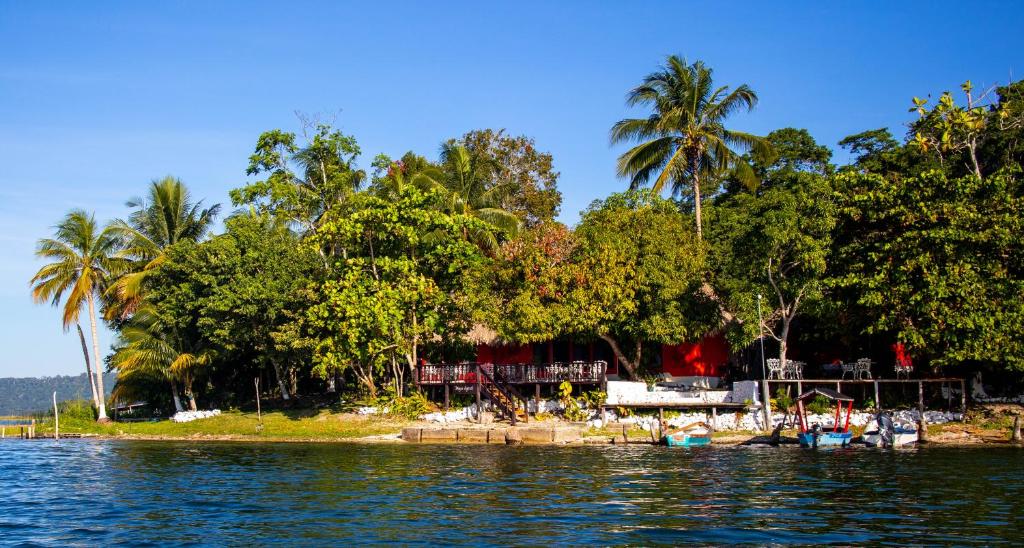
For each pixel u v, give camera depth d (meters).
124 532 19.14
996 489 22.31
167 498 23.50
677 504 20.81
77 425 51.47
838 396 33.50
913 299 33.50
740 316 37.25
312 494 23.45
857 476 24.91
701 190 56.88
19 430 49.38
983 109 37.38
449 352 45.81
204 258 48.75
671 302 38.22
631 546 16.62
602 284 38.00
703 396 38.66
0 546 18.03
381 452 34.47
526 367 41.62
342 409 46.38
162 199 56.12
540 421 39.69
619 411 39.00
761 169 54.16
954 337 33.31
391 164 52.44
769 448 33.03
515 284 40.53
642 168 48.62
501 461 30.27
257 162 52.47
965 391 37.34
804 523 18.41
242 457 33.69
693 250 39.69
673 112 46.59
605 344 45.88
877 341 41.53
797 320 42.38
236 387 57.06
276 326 46.78
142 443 42.41
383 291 41.00
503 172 62.84
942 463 27.44
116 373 57.50
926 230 33.94
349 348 41.38
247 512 21.08
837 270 36.50
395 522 19.31
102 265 54.97
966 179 34.44
